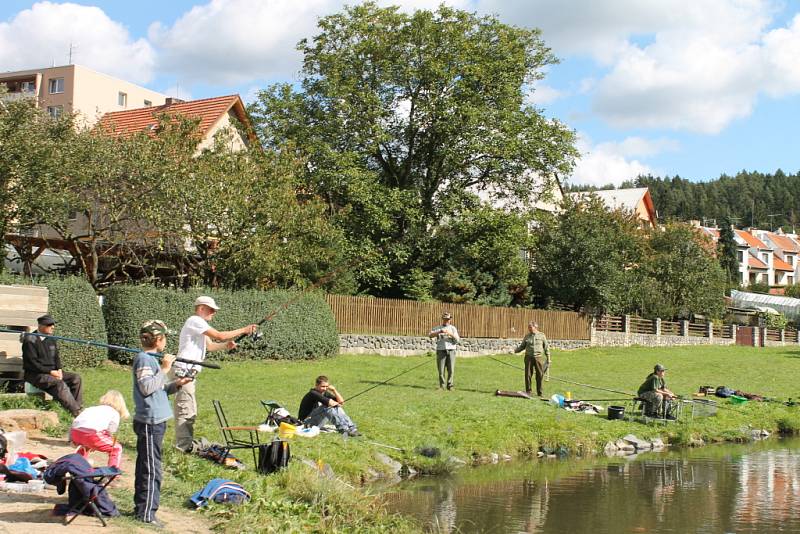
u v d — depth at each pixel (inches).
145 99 2741.1
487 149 1466.5
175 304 905.5
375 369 999.0
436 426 641.6
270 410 566.6
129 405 584.1
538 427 683.4
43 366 478.6
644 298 1894.7
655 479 573.0
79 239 1043.9
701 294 1991.9
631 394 901.8
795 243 5128.0
